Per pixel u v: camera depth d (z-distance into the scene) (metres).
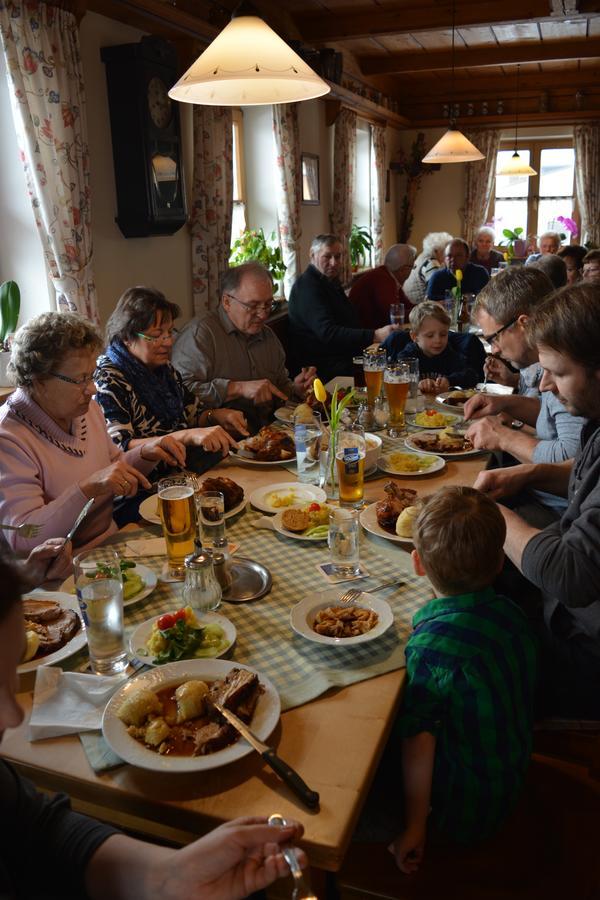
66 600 1.39
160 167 3.54
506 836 1.26
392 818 1.28
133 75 3.31
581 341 1.43
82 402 1.81
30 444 1.78
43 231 2.92
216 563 1.42
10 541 1.64
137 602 1.40
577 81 8.70
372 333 4.32
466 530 1.23
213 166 4.18
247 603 1.40
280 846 0.81
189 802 0.92
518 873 1.18
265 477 2.07
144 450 2.09
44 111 2.82
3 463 1.72
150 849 0.86
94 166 3.36
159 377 2.57
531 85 8.83
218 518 1.44
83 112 3.01
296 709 1.09
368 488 1.99
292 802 0.92
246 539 1.68
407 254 5.79
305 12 5.57
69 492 1.66
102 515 1.93
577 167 9.09
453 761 1.20
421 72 8.43
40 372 1.74
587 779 1.39
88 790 0.97
